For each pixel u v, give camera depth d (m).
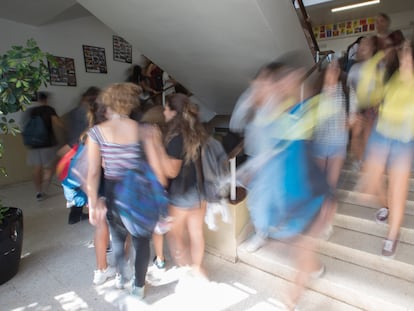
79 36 5.10
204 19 3.03
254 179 1.78
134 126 1.74
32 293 2.05
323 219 1.76
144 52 3.87
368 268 2.06
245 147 1.99
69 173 2.37
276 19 3.04
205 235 2.51
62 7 4.06
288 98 1.67
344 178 2.67
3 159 4.41
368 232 2.28
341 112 1.86
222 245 2.42
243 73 3.87
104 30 5.46
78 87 5.17
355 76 2.29
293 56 2.25
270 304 1.92
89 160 1.73
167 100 1.88
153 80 4.96
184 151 1.83
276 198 1.65
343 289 1.88
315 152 1.72
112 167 1.69
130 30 3.43
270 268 2.21
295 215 1.66
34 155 3.77
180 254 2.37
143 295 2.00
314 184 1.63
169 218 1.99
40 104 3.82
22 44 4.42
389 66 1.95
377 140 2.04
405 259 1.95
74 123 2.50
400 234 2.15
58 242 2.74
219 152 2.07
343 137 1.87
